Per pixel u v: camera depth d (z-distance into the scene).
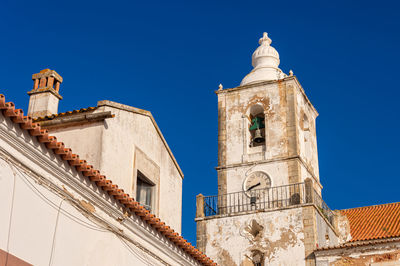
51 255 12.05
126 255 14.45
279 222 26.86
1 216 10.93
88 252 13.14
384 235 27.27
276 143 29.73
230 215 27.97
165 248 16.14
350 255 24.70
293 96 30.52
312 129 32.56
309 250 25.67
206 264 18.06
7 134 11.16
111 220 14.09
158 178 18.58
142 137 17.92
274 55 33.44
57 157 12.31
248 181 29.28
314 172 31.33
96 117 16.05
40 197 11.94
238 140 30.61
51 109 19.36
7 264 10.91
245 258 26.83
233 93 31.89
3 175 11.09
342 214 31.30
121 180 16.45
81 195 13.16
